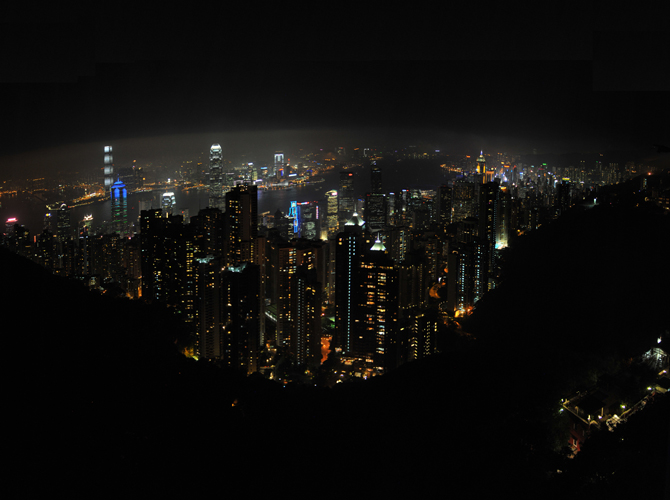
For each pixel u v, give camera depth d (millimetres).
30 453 9641
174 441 12961
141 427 12992
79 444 10727
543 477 13648
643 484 11703
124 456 11141
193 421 14664
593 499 12008
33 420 10859
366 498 12883
